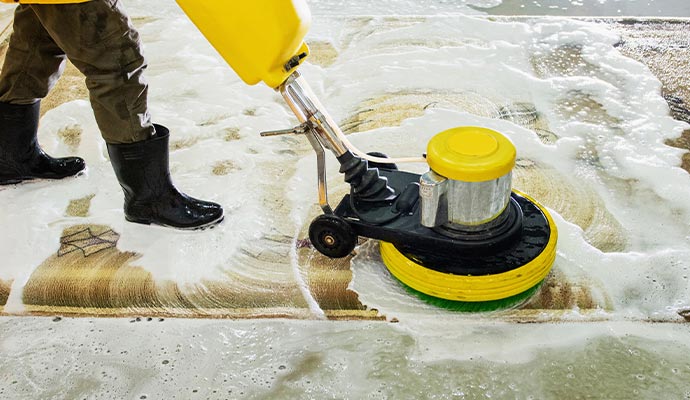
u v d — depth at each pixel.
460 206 2.84
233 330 2.91
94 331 2.93
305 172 3.43
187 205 3.21
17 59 3.15
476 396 2.72
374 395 2.74
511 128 3.56
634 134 3.51
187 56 4.08
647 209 3.22
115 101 3.01
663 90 3.72
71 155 3.55
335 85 3.84
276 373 2.80
